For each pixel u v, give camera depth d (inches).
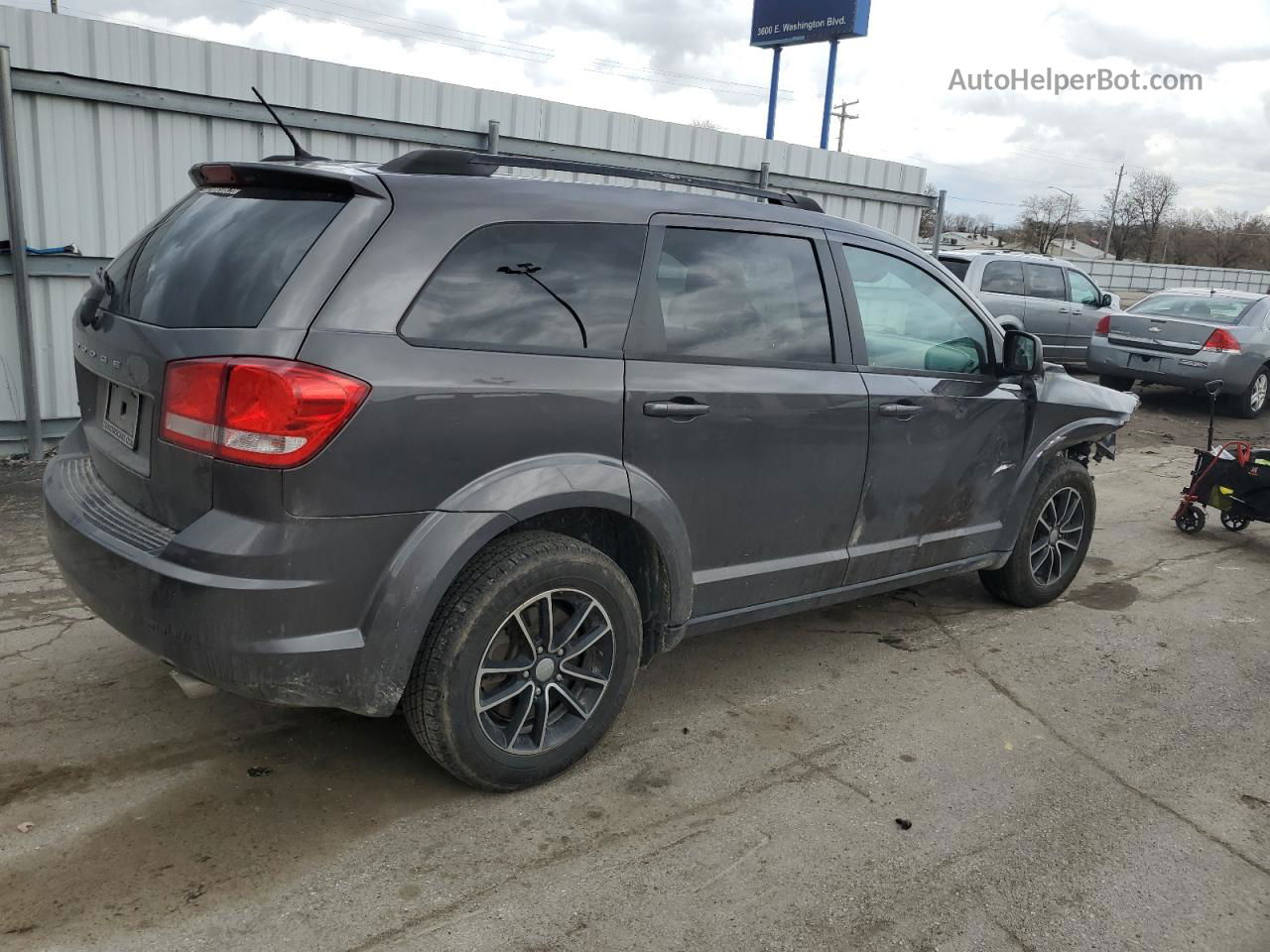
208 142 285.7
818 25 668.1
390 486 104.3
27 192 258.7
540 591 116.5
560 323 118.4
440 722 112.5
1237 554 252.7
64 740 128.3
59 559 117.4
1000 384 176.1
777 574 145.7
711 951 97.4
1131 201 3693.4
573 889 105.3
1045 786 132.9
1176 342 476.7
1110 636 190.4
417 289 107.4
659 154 375.2
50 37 252.1
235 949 93.4
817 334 146.0
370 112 308.2
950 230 3769.7
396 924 98.1
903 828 120.6
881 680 163.6
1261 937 104.9
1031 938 102.2
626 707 148.6
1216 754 145.1
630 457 123.4
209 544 99.4
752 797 125.5
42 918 95.6
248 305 102.8
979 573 203.5
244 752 128.3
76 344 131.0
